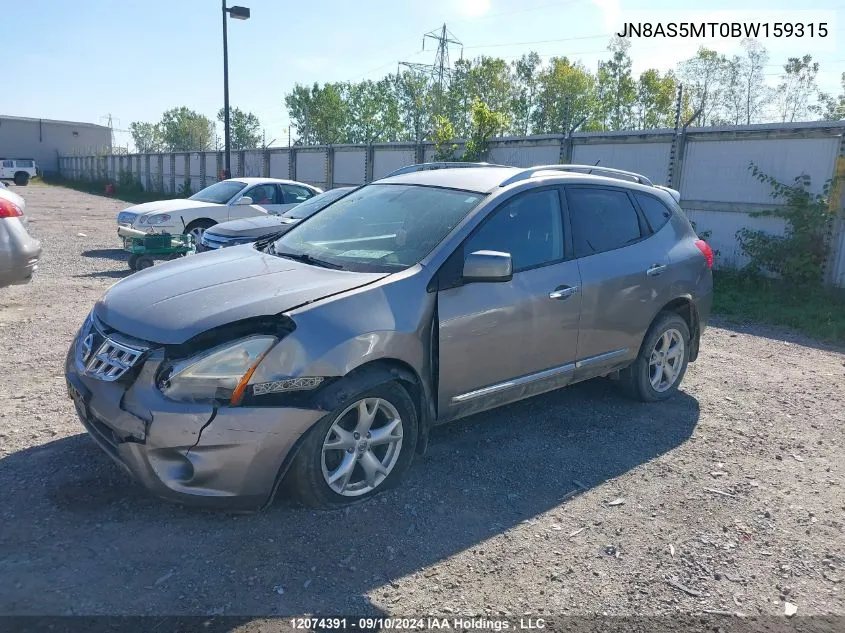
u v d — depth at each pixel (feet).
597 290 15.62
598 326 15.85
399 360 12.22
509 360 14.10
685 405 18.42
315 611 9.37
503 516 12.13
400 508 12.14
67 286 31.22
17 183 190.70
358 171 72.59
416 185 15.97
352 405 11.62
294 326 11.11
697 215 39.40
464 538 11.35
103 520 11.26
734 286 35.45
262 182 45.27
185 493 10.62
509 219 14.44
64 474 12.68
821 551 11.56
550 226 15.28
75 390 11.71
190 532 11.05
